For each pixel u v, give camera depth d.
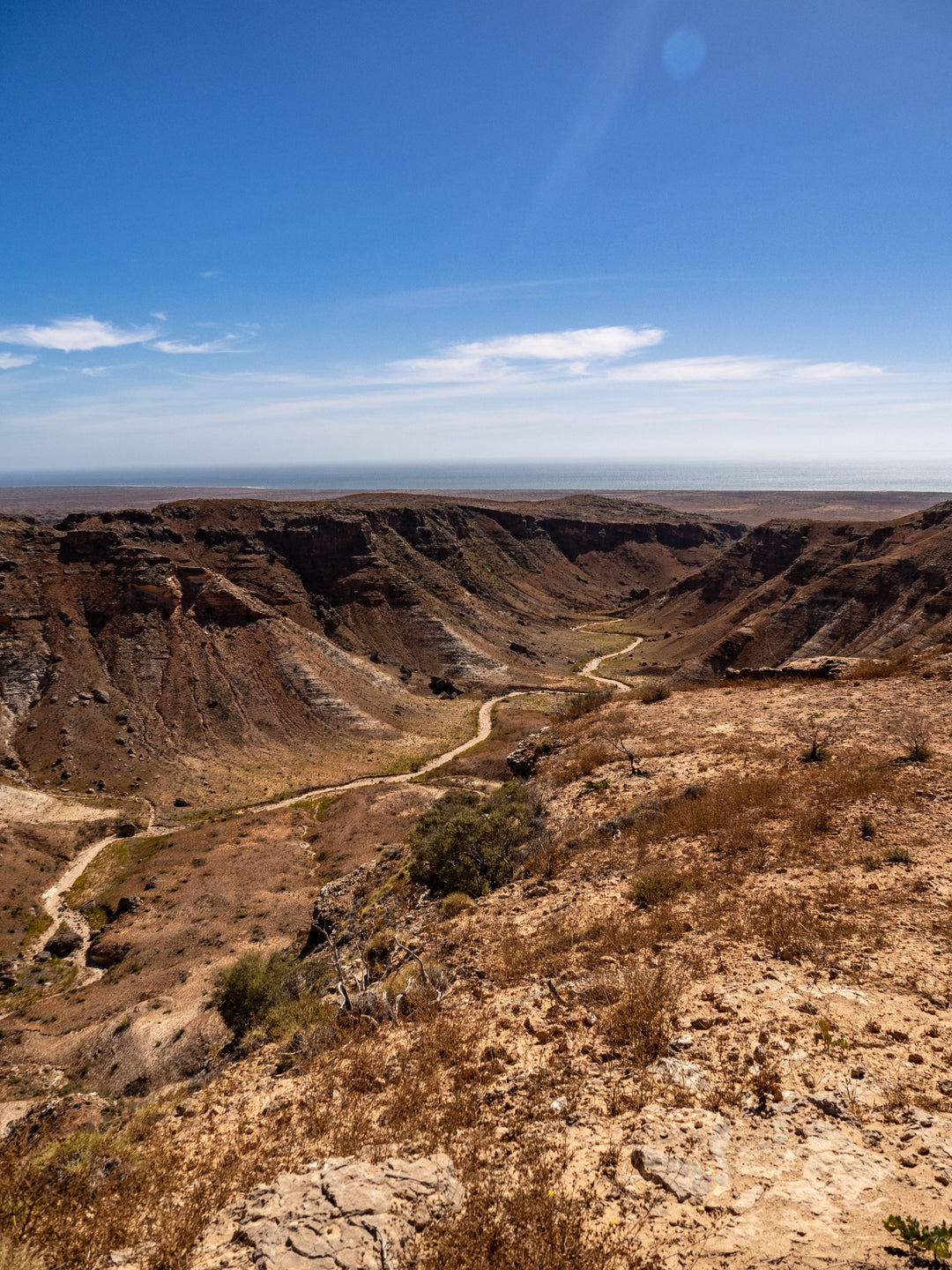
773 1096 5.94
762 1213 4.66
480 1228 4.98
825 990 7.52
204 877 53.19
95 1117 10.55
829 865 10.73
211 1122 8.00
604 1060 7.11
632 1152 5.54
